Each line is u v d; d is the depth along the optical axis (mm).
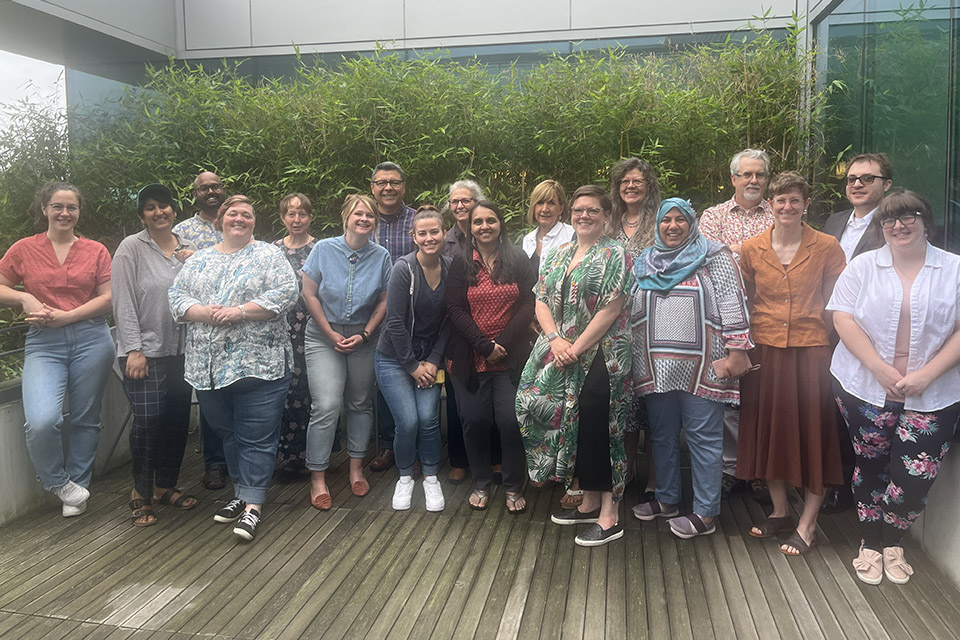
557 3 5344
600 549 2967
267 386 3168
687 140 4449
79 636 2354
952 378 2494
